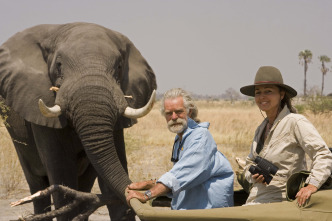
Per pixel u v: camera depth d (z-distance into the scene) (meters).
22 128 9.33
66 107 7.63
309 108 42.03
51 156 8.32
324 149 4.95
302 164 5.30
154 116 45.06
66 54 8.05
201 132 5.34
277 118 5.35
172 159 5.61
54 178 8.30
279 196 5.25
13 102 8.43
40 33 8.92
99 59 7.93
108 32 8.75
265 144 5.37
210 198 5.40
